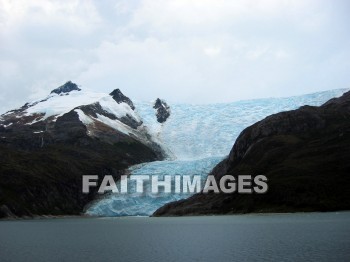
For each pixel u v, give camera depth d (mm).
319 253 75812
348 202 181875
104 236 122938
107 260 77000
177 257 78562
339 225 122312
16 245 102188
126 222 197250
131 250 89688
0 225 189500
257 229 122750
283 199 193375
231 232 118375
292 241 92312
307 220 145125
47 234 133875
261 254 77625
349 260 68875
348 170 198000
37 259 79250
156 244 98938
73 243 105125
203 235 114500
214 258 76125
